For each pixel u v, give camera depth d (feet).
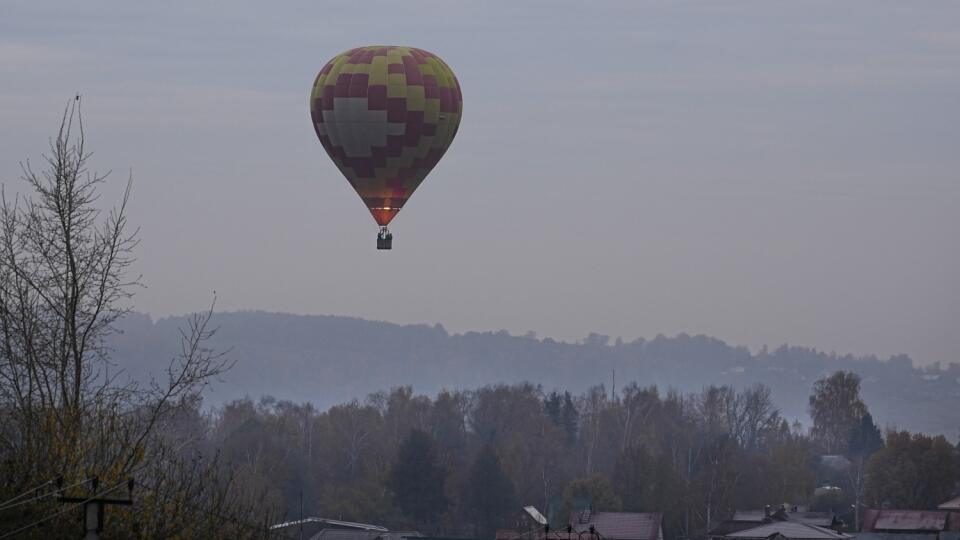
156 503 268.82
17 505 258.16
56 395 301.22
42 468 272.10
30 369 304.50
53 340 309.63
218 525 273.54
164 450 280.72
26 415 285.23
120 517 264.31
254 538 279.08
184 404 303.27
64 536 265.95
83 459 276.82
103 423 286.46
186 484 276.21
